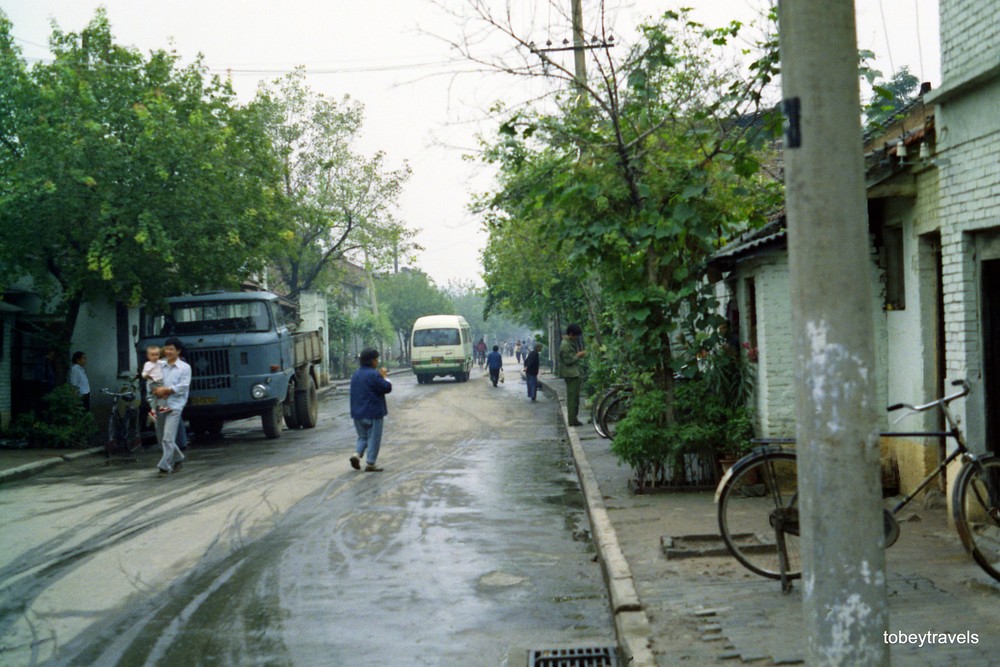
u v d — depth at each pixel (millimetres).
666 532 8062
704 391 10438
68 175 16578
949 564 6391
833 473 2883
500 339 139375
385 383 13555
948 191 7496
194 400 17609
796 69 2896
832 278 2867
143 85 18797
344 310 61812
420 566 7711
